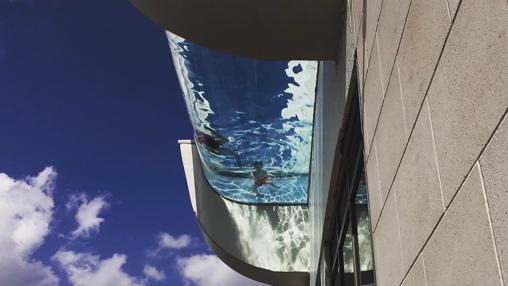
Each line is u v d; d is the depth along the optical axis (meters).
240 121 9.48
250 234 11.05
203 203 11.95
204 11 4.15
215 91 8.78
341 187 5.26
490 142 1.29
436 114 1.70
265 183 11.17
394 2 2.32
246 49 4.59
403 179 2.14
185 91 9.27
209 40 4.50
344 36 4.00
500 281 1.25
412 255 2.01
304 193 11.13
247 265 10.90
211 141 10.32
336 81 4.56
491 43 1.28
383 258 2.55
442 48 1.64
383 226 2.54
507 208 1.21
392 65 2.34
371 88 2.86
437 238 1.71
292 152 10.24
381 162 2.58
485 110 1.32
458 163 1.51
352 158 4.48
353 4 3.56
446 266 1.62
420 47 1.89
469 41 1.42
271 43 4.46
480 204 1.35
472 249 1.41
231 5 4.05
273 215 11.22
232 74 8.24
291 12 4.09
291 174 10.92
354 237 4.50
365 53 3.05
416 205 1.95
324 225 6.34
